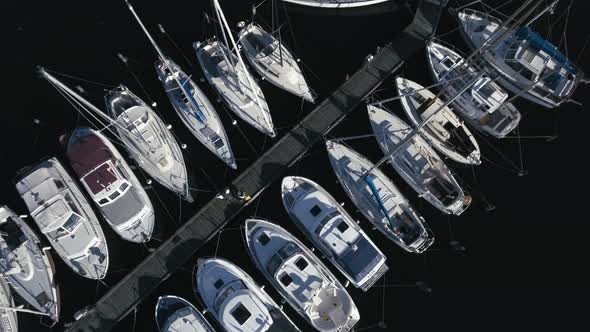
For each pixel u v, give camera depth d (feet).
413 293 70.03
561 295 69.77
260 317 61.36
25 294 65.36
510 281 70.54
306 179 69.51
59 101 76.74
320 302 65.26
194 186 72.13
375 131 72.95
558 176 74.23
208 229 70.44
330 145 71.82
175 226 70.74
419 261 71.20
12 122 75.97
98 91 76.79
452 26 80.18
